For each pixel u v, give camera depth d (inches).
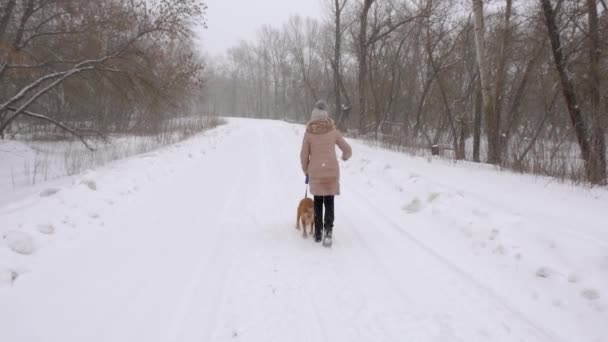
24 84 545.3
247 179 354.6
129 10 494.6
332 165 194.7
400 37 937.5
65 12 488.7
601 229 181.9
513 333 120.2
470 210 215.5
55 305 129.1
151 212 238.7
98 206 230.5
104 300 135.6
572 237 162.7
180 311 132.0
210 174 371.6
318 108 203.8
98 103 654.5
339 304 137.6
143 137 650.8
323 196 197.9
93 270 155.9
